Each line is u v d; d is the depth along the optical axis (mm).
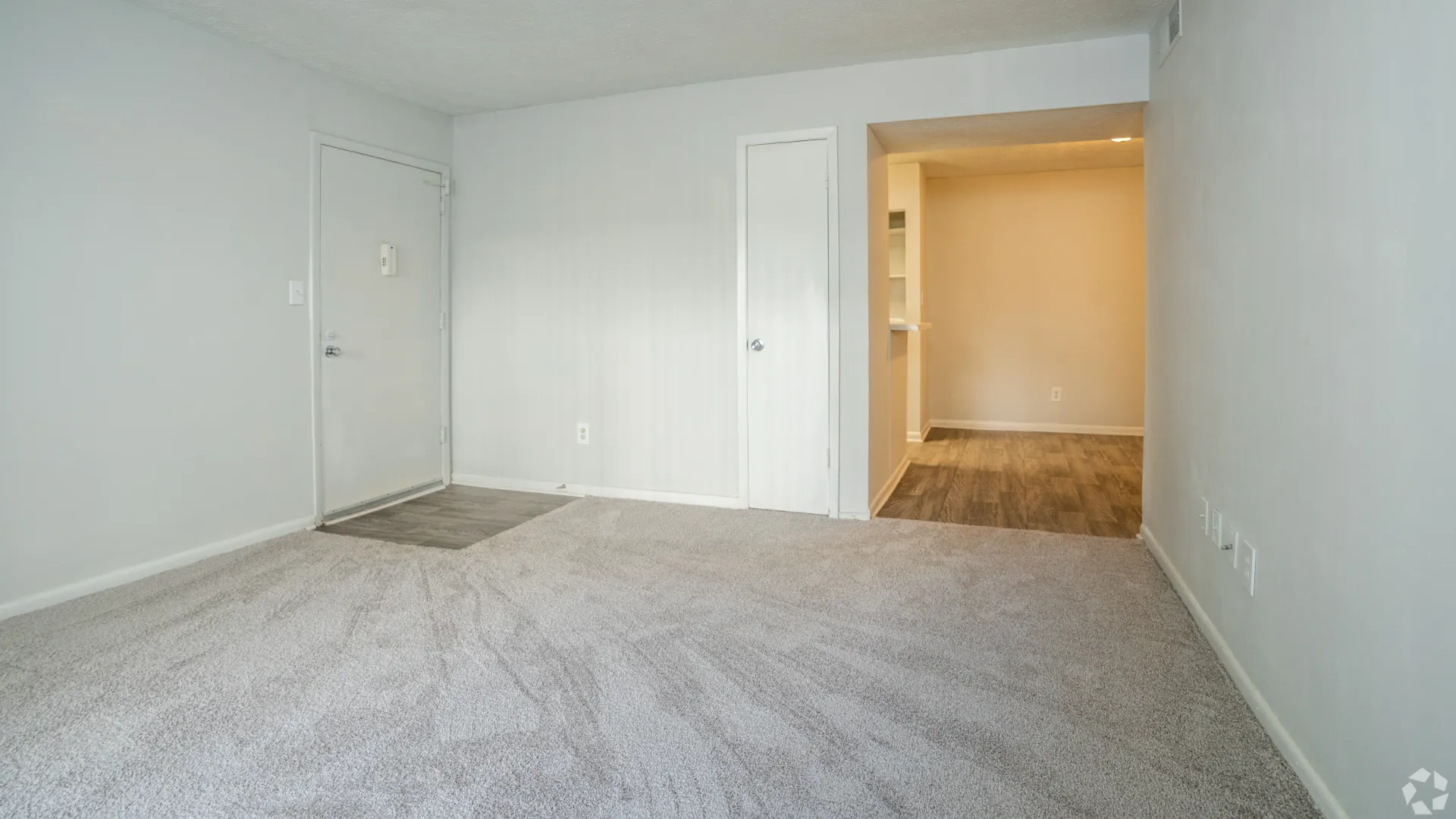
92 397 2957
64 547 2881
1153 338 3420
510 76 3996
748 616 2703
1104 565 3256
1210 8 2459
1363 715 1423
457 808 1632
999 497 4562
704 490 4395
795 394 4152
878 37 3473
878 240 4203
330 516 4004
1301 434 1718
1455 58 1121
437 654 2400
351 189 4066
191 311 3303
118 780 1736
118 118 3010
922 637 2512
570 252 4570
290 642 2490
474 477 4895
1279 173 1854
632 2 3061
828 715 2016
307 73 3801
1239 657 2150
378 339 4281
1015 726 1957
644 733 1929
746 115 4113
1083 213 6945
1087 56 3533
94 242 2947
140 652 2414
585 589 2982
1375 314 1379
